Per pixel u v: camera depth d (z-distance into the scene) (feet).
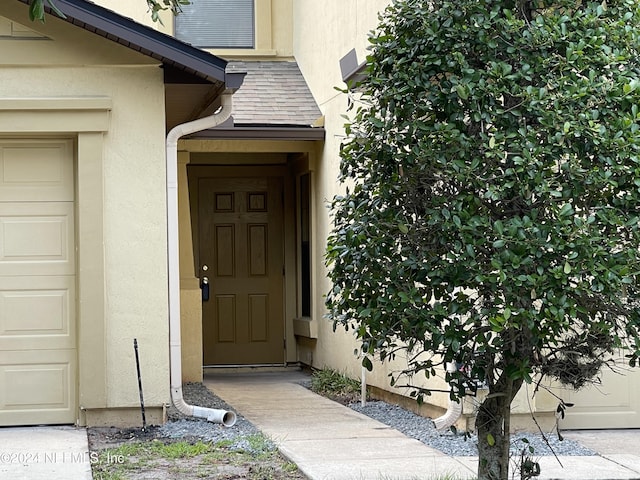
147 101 25.73
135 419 25.41
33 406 25.45
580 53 15.24
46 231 25.67
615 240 14.62
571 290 14.29
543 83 15.60
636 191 14.92
